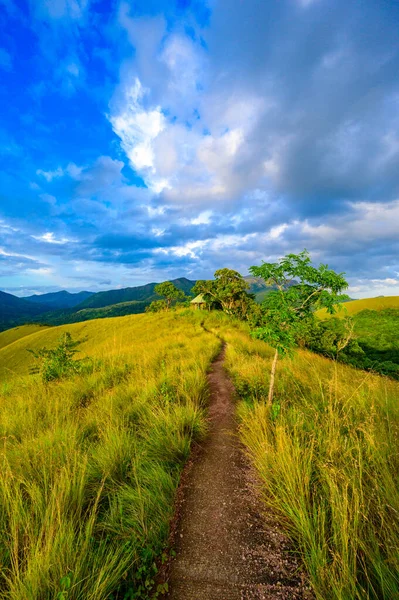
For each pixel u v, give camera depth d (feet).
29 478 9.21
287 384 19.40
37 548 5.78
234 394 20.31
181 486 9.64
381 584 4.98
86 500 8.44
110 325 135.74
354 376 23.79
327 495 7.18
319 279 13.92
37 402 18.99
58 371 26.68
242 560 6.46
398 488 6.87
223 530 7.45
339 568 5.37
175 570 6.28
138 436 12.91
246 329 70.85
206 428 14.21
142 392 18.52
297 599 5.41
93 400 18.76
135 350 40.60
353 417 12.12
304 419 11.71
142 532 7.05
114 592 5.78
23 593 5.16
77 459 9.80
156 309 170.50
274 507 7.89
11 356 127.34
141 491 8.39
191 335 60.80
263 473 9.22
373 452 8.02
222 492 9.18
